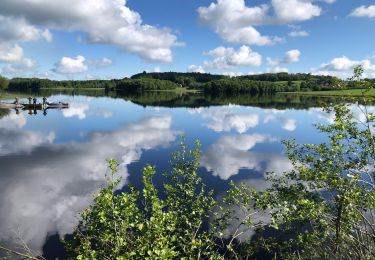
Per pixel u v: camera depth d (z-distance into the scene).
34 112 82.25
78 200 23.16
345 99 10.98
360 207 10.02
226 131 55.38
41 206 21.94
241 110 96.62
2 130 52.69
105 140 45.94
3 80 129.75
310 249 11.22
